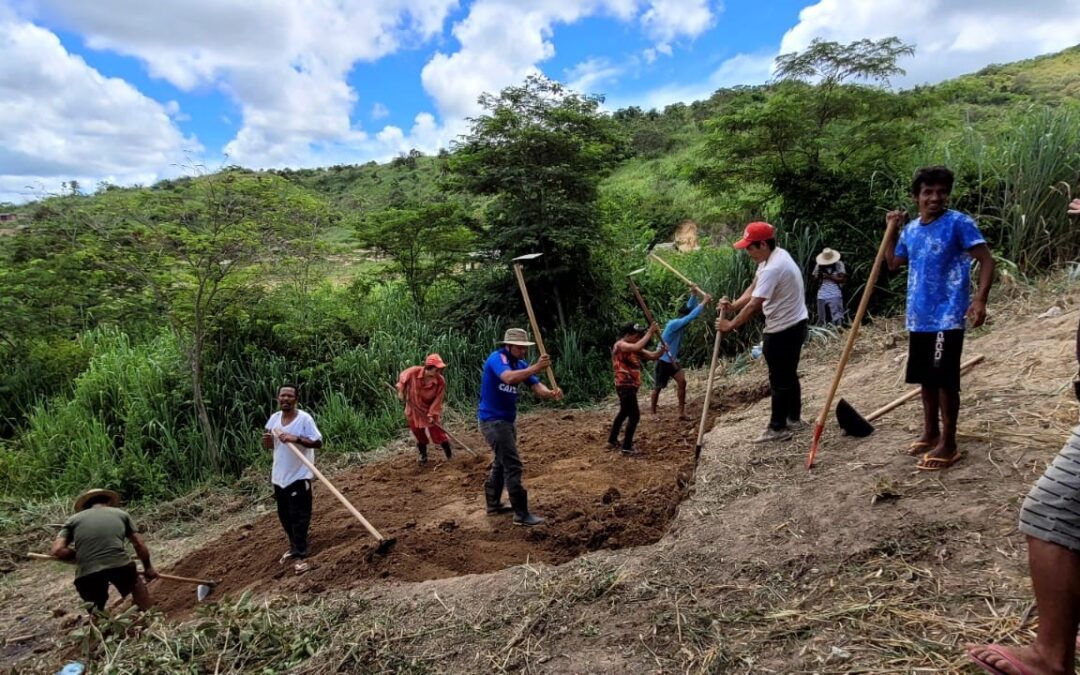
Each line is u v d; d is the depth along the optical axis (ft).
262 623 13.97
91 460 29.04
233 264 29.60
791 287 17.62
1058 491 7.34
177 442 30.25
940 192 13.41
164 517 26.37
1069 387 15.49
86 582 17.19
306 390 32.89
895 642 9.54
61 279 32.83
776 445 17.98
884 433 16.43
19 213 33.60
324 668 12.24
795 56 33.50
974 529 11.56
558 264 36.60
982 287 12.87
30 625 19.24
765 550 12.96
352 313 37.06
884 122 33.45
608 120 36.45
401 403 32.65
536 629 12.23
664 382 27.84
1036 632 8.93
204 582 18.93
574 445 25.90
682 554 13.71
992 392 16.56
